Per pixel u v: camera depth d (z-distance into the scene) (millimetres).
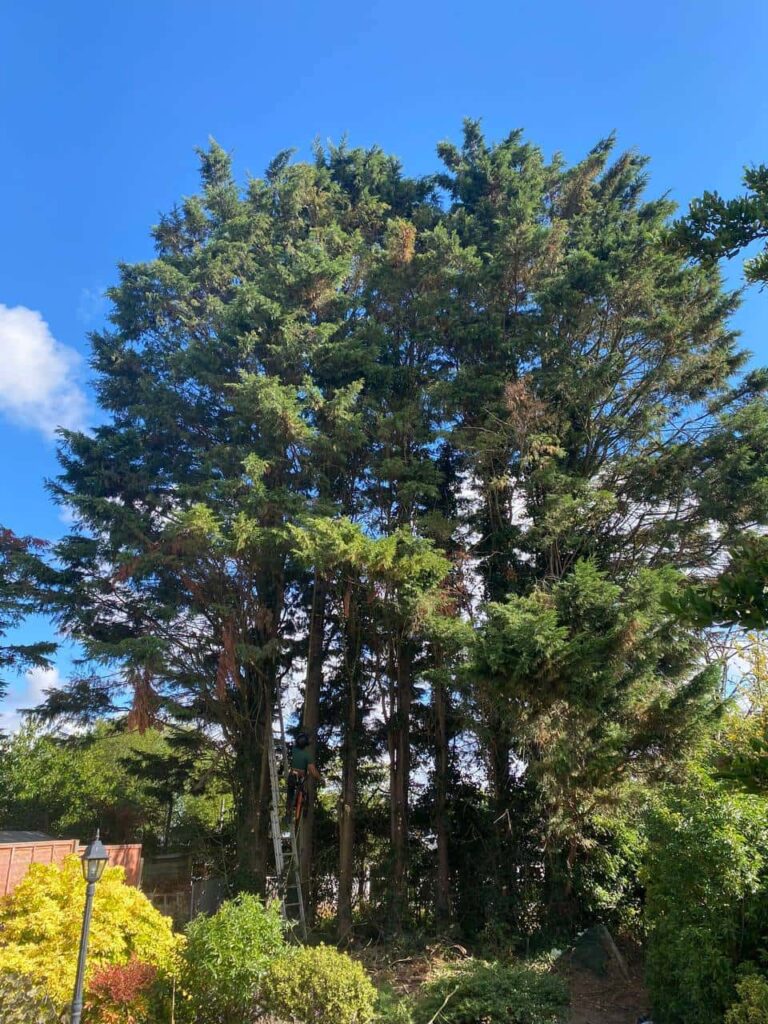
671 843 8133
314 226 20141
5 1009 6277
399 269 16891
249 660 13711
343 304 17016
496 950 12414
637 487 14953
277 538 13117
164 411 16688
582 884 12594
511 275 16156
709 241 4129
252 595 14992
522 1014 8594
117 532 15086
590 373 14445
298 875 13812
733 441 14438
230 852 16781
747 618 3389
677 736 10906
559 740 10742
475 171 19875
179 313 17906
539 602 11367
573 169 19453
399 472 14812
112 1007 6477
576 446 15438
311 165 20578
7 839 13133
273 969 7062
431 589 12781
